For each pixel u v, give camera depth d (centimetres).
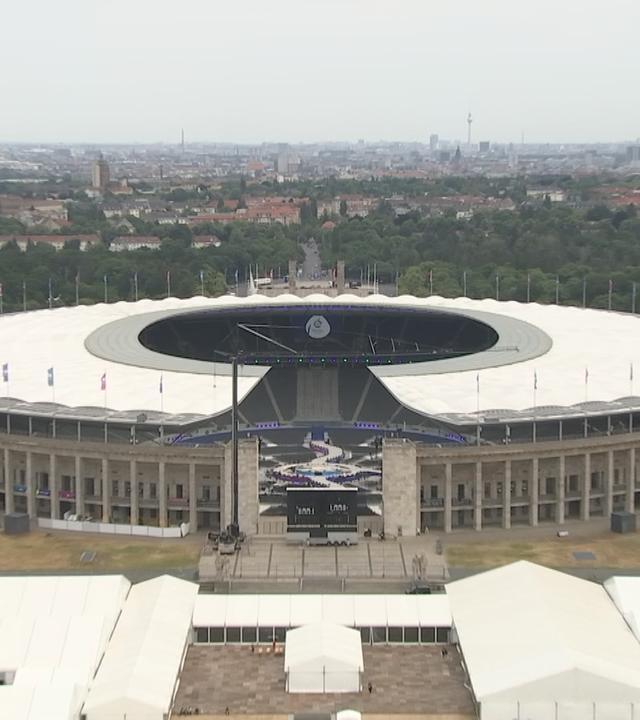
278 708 14962
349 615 17100
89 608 16988
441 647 16812
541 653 15325
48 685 14400
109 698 14525
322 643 15875
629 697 14700
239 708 14938
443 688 15562
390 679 15800
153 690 14850
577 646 15450
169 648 16025
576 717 14625
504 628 16275
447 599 17500
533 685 14675
